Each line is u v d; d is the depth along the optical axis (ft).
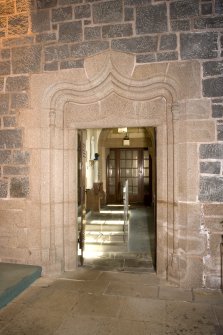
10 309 10.10
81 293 11.35
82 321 9.33
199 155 11.78
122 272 13.53
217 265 11.68
